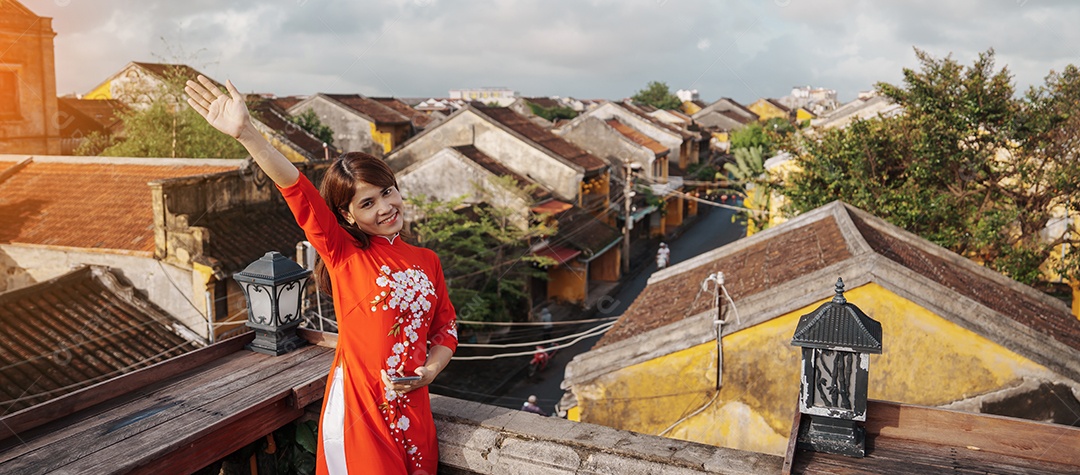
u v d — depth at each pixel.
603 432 2.80
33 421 2.69
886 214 14.22
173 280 12.55
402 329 2.47
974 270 10.99
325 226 2.35
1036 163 13.55
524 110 55.56
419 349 2.52
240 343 3.58
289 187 2.27
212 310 12.56
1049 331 8.25
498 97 83.56
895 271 7.32
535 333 22.45
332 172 2.48
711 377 8.05
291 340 3.62
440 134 29.22
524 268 22.55
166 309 12.70
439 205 21.03
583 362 8.63
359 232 2.48
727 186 43.66
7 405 9.62
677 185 38.75
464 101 69.12
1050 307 10.44
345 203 2.47
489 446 2.76
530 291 24.25
